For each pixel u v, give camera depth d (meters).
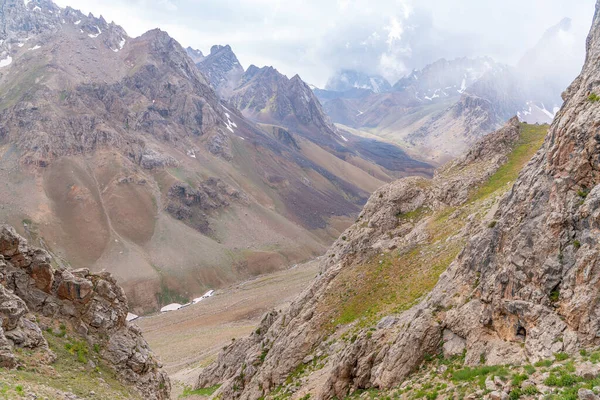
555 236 28.88
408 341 36.44
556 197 29.95
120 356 43.41
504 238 34.66
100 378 38.25
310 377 49.44
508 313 30.44
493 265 34.81
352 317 55.44
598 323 24.25
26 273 42.38
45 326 39.94
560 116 36.78
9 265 41.59
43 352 36.06
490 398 24.67
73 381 34.66
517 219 33.88
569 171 30.05
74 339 41.09
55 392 30.23
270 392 54.34
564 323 26.14
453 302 37.47
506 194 39.88
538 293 28.38
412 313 43.84
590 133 29.25
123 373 42.28
